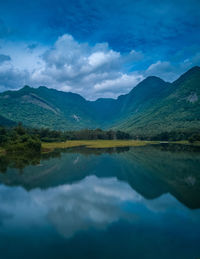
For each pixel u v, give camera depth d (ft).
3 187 124.47
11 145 301.02
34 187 124.67
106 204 97.96
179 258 58.49
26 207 94.17
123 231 73.05
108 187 125.39
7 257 59.00
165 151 314.76
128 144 457.68
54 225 77.36
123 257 58.85
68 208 93.35
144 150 331.57
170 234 70.85
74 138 620.49
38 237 69.31
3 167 183.42
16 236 69.92
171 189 122.11
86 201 101.81
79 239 67.92
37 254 60.44
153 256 59.11
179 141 555.28
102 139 640.17
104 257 59.16
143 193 114.73
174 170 174.19
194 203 99.66
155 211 89.97
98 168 181.16
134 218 83.56
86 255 59.77
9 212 88.99
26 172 164.14
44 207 94.12
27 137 327.67
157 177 150.41
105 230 73.61
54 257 59.16
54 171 168.76
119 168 181.57
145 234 70.79
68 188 123.24
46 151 317.22
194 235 70.18
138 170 173.47
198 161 218.18
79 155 267.59
